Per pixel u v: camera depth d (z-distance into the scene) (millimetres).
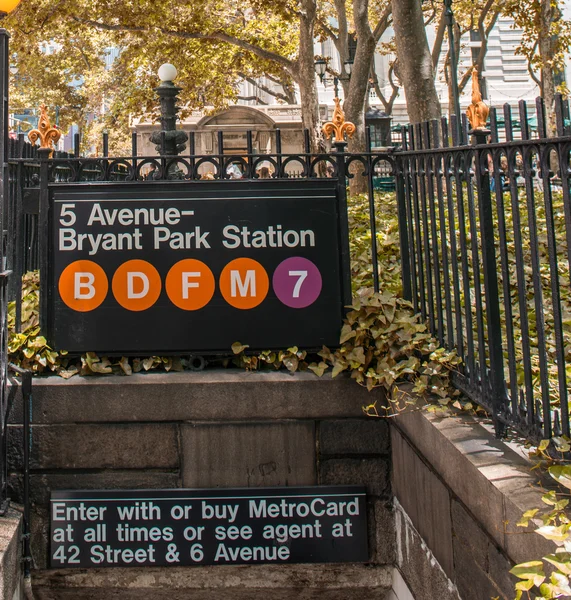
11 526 3979
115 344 4590
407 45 11773
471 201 3555
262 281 4645
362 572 4633
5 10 3975
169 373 4613
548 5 20219
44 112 4645
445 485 3473
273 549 4516
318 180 4707
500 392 3373
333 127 4773
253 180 4672
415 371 4273
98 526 4465
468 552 3170
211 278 4633
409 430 4105
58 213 4637
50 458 4453
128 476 4488
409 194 4707
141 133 26188
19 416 4418
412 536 4148
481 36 26797
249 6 23156
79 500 4449
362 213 8453
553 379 4008
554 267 2785
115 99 26828
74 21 21250
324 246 4676
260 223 4660
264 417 4504
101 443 4469
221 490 4477
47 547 4492
